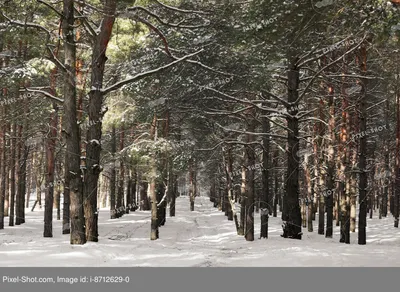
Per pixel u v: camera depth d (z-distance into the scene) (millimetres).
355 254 11062
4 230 23672
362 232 17797
